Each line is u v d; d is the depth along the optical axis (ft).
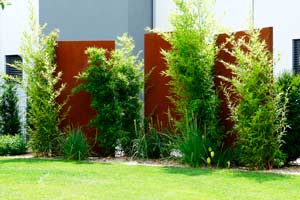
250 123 29.76
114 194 22.16
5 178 26.27
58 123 37.35
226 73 32.91
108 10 51.11
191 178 26.35
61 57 38.14
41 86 36.94
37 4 55.06
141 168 30.19
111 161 34.17
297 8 43.32
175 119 34.96
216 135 32.27
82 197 21.53
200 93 32.83
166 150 34.32
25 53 38.40
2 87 43.34
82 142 35.29
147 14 52.13
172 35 33.86
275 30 44.62
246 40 32.24
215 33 33.27
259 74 30.09
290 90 30.78
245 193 22.43
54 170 29.19
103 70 36.14
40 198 21.35
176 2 33.50
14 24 56.59
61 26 53.06
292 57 43.68
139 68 36.63
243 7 46.21
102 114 35.88
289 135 30.71
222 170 29.37
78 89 36.63
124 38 36.83
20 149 39.01
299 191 22.90
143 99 36.50
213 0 35.40
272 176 26.99
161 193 22.38
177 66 33.37
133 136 36.11
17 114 43.52
